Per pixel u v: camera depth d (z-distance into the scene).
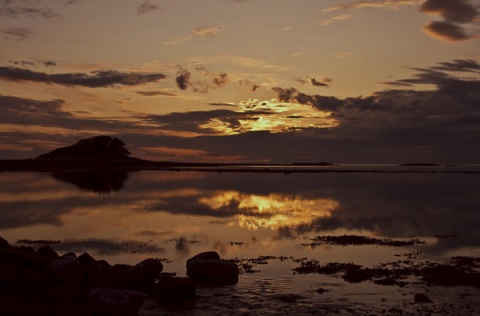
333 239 23.22
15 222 28.52
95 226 27.08
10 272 13.08
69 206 37.94
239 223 28.70
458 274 15.62
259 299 13.12
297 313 11.93
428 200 45.84
